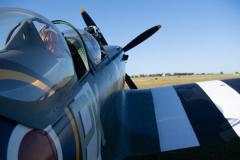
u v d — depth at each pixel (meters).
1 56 2.32
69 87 2.83
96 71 4.14
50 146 2.15
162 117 5.00
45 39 2.95
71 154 2.45
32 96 2.21
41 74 2.44
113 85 4.94
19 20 2.74
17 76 2.22
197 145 4.21
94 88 3.57
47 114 2.29
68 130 2.48
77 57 3.76
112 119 4.25
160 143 4.32
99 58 4.72
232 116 4.79
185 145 4.23
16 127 1.92
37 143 2.03
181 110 5.15
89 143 2.95
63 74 2.78
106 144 3.63
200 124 4.65
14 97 2.05
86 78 3.52
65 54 3.01
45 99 2.34
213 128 4.51
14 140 1.84
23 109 2.06
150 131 4.60
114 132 4.15
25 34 2.66
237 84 5.97
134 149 4.24
